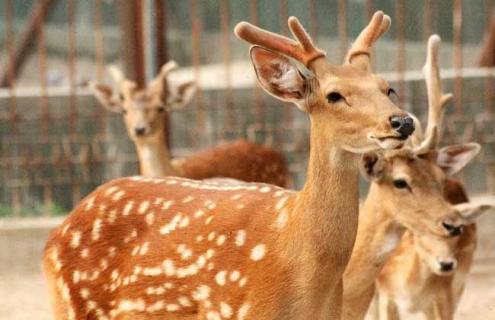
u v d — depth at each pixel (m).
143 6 16.33
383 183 10.00
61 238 8.83
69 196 17.08
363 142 7.55
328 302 8.01
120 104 15.71
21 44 20.28
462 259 12.05
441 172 10.12
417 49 25.52
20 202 17.16
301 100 7.86
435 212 9.89
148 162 15.02
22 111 17.02
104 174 16.91
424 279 11.27
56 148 16.23
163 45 16.39
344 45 16.00
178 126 17.78
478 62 18.19
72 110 16.20
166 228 8.48
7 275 15.27
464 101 16.72
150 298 8.45
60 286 8.78
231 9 30.81
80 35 32.47
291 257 7.88
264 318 7.93
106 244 8.66
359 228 10.00
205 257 8.23
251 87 17.06
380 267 9.98
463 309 13.27
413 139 10.59
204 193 8.61
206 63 30.45
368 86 7.65
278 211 8.09
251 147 15.30
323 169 7.80
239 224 8.20
